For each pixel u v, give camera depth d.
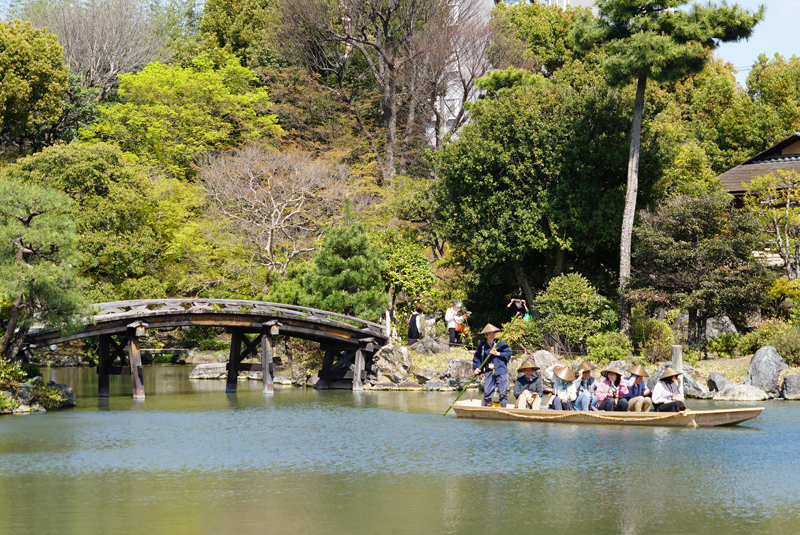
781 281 42.12
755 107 74.62
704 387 37.97
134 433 28.31
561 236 48.47
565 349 44.53
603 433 27.41
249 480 20.58
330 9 75.06
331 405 36.44
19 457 23.83
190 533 15.88
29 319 33.31
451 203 50.72
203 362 62.06
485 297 53.34
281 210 55.69
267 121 74.00
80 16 80.25
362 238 47.41
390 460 23.08
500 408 30.91
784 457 23.09
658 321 46.97
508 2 86.81
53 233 32.34
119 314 37.97
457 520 16.70
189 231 56.81
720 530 15.93
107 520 16.81
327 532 15.88
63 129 71.88
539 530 15.98
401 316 50.41
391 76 76.56
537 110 48.88
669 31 43.59
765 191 49.50
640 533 15.76
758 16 42.19
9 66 63.75
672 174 54.72
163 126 69.31
